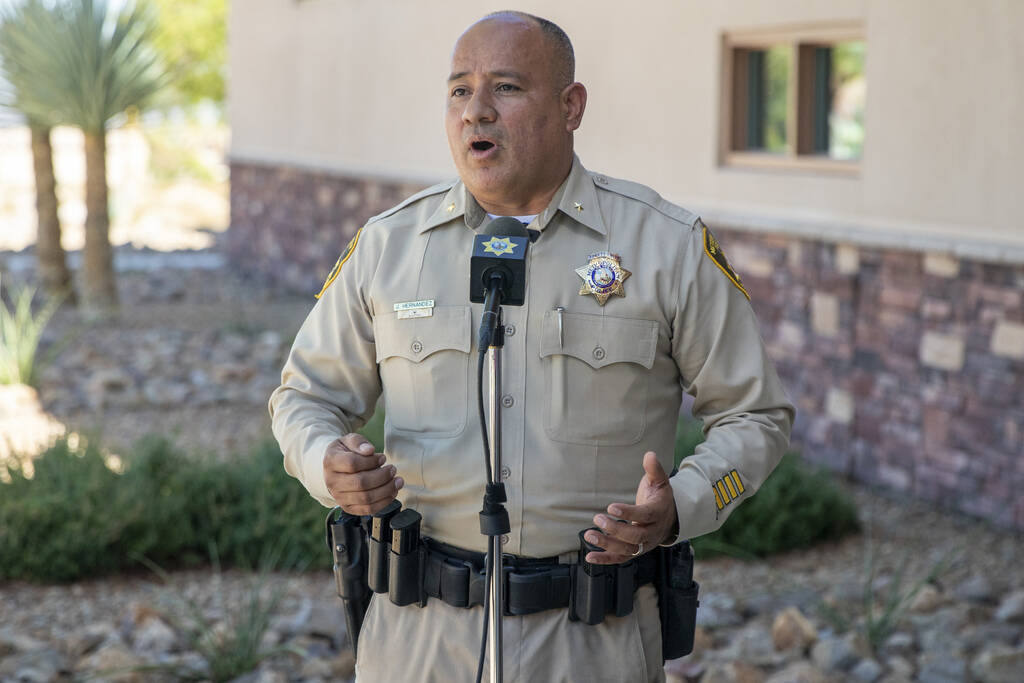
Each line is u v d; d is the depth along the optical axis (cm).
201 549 812
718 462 337
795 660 648
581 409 340
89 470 819
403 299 354
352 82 1791
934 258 909
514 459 340
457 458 344
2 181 3269
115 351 1506
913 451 947
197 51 3522
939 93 888
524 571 339
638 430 345
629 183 361
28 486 795
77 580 764
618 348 339
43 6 1681
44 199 1812
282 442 359
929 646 659
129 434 1144
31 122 1764
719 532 835
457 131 342
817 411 1030
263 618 659
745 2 1041
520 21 341
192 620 697
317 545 793
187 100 3622
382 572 350
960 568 805
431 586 347
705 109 1095
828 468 1018
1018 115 830
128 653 629
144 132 3653
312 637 671
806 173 1014
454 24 1516
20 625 689
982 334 880
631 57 1177
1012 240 843
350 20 1781
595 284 341
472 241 355
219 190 3856
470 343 345
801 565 816
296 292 2031
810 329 1026
